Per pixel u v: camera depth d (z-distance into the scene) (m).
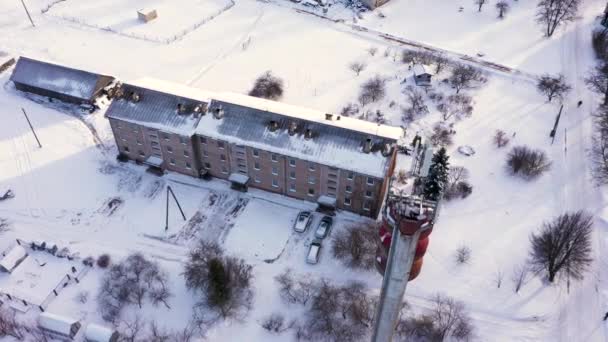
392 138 78.06
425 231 39.94
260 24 129.12
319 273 75.94
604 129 97.56
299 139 80.38
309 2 136.12
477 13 136.75
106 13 131.75
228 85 109.19
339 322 68.62
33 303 71.62
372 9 136.88
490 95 108.81
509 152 94.81
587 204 86.06
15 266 76.31
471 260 77.19
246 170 86.31
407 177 87.94
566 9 126.25
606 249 78.88
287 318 70.50
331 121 81.75
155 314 70.69
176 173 91.38
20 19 128.00
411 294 73.25
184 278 74.69
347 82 111.12
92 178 89.94
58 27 125.88
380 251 45.84
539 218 83.50
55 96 104.38
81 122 99.88
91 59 115.81
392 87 109.69
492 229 81.69
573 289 73.81
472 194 87.12
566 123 101.94
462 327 68.06
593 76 113.69
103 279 74.81
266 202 86.50
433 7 139.38
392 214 40.56
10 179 89.19
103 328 66.81
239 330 69.31
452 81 110.31
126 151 92.31
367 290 73.38
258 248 79.56
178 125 83.75
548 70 116.62
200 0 137.88
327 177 80.62
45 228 82.19
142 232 81.81
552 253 72.44
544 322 70.44
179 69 113.50
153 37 123.19
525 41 126.44
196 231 81.94
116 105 86.88
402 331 67.31
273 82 107.19
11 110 102.00
